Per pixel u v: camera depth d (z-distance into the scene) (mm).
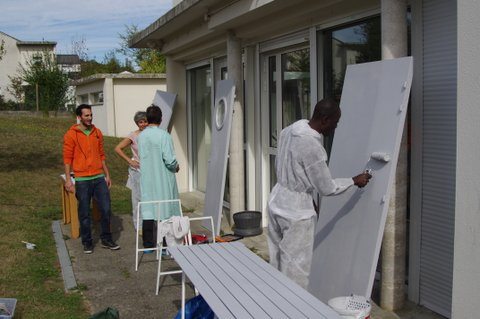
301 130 3730
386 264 4355
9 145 15922
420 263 4430
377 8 4820
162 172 6031
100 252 6484
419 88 4301
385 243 4336
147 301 4844
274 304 2830
